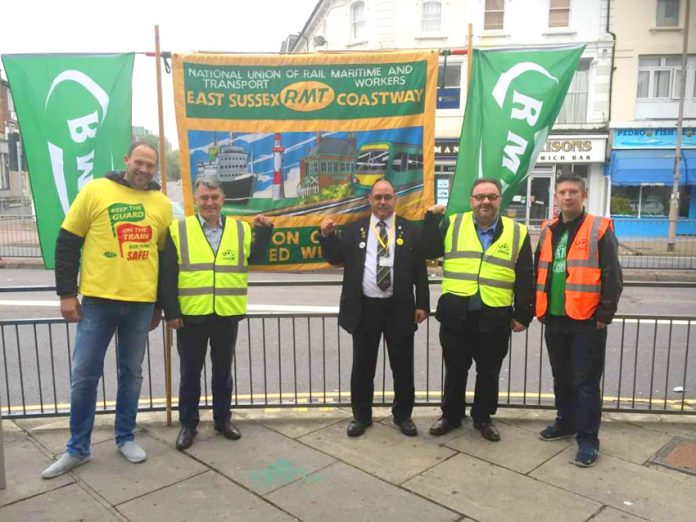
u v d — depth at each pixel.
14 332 7.74
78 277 3.93
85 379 3.62
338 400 4.98
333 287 11.47
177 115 4.40
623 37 19.67
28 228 15.62
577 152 20.17
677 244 15.50
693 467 3.63
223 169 4.49
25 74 4.21
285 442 4.03
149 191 3.78
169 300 3.83
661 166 19.59
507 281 3.95
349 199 4.58
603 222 3.72
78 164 4.30
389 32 20.41
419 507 3.17
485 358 4.04
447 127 19.23
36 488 3.38
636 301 10.27
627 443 3.99
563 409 4.03
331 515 3.09
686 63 18.31
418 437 4.12
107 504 3.21
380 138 4.51
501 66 4.38
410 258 4.06
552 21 19.84
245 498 3.27
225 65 4.40
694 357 6.73
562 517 3.07
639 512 3.11
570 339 3.89
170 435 4.15
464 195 4.48
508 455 3.81
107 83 4.28
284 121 4.48
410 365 4.17
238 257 4.00
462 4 19.92
